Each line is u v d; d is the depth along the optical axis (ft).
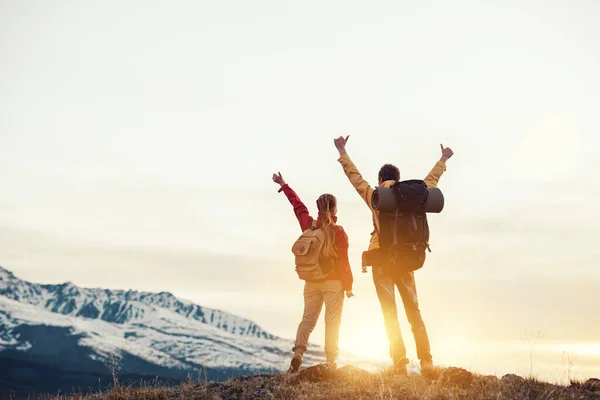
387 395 20.31
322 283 23.59
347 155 23.44
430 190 21.98
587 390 22.33
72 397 23.06
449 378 21.98
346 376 22.77
